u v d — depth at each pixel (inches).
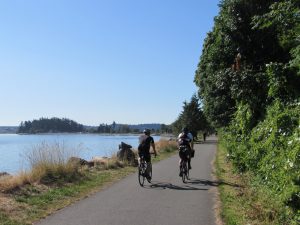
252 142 461.1
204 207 384.8
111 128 7199.8
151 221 331.9
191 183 553.6
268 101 509.0
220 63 761.0
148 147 549.0
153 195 455.5
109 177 613.9
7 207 372.5
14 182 463.8
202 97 1120.2
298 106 369.7
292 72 428.1
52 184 508.4
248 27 692.7
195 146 1711.4
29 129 7731.3
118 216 350.0
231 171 669.3
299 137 304.7
